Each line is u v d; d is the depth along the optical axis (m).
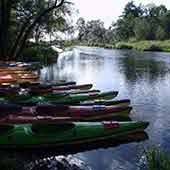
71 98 13.38
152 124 11.69
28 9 29.69
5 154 8.49
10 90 13.14
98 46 103.94
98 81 22.72
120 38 113.88
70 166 8.01
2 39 27.39
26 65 25.61
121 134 9.62
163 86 20.23
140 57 48.94
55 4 28.05
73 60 42.91
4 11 27.17
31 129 8.89
